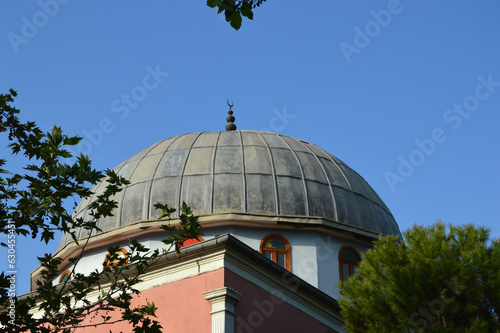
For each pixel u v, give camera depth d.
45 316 10.05
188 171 20.36
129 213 19.78
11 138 9.77
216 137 22.16
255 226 19.14
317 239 19.42
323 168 21.56
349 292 13.46
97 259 19.75
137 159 21.91
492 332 12.12
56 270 10.35
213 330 13.36
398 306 12.26
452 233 13.34
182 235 10.41
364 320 13.03
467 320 12.37
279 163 20.83
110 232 19.44
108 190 10.17
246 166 20.42
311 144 23.62
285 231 19.33
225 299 13.55
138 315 10.39
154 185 20.17
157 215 19.50
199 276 14.27
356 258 19.97
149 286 14.94
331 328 16.59
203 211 19.25
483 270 12.42
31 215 9.44
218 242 13.98
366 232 20.09
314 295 16.02
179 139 22.52
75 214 21.55
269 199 19.66
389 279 12.84
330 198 20.50
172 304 14.34
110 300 10.23
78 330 15.23
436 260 12.53
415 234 13.46
